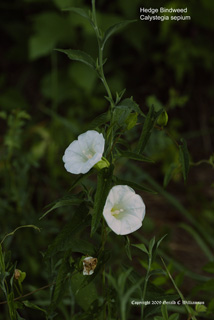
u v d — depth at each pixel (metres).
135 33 5.10
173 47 5.08
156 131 3.46
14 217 3.02
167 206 3.89
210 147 4.84
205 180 4.29
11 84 5.30
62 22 4.91
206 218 3.79
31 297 2.61
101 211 1.46
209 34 5.18
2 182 3.46
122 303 1.42
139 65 5.34
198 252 3.40
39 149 3.81
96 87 5.07
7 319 2.37
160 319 1.71
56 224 3.13
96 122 1.68
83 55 1.66
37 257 2.97
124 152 1.61
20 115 3.14
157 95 5.27
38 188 3.68
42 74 5.36
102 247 1.64
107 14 4.86
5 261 1.79
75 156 1.56
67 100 5.03
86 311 1.79
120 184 1.56
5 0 5.45
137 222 1.53
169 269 2.24
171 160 3.91
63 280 1.64
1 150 3.52
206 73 5.27
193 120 5.09
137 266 3.00
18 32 5.44
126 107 1.62
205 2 4.84
